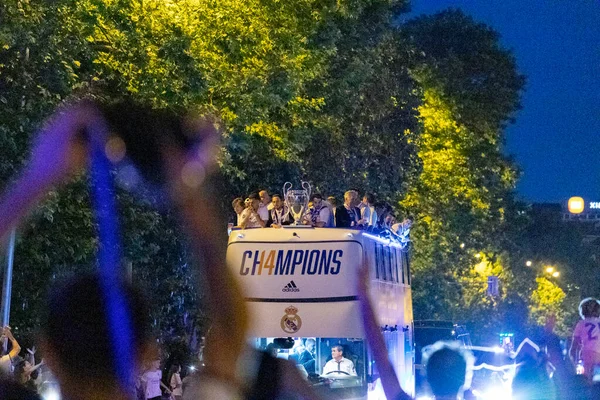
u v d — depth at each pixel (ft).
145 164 14.47
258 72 157.58
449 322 180.04
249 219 106.11
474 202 361.71
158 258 149.59
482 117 373.20
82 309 15.64
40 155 14.64
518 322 415.44
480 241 379.76
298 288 95.40
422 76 364.17
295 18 174.81
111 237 16.44
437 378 38.86
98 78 128.57
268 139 172.96
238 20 158.10
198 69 139.64
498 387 134.51
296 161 184.55
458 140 365.61
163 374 135.95
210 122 14.78
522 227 465.47
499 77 382.83
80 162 14.71
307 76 184.44
